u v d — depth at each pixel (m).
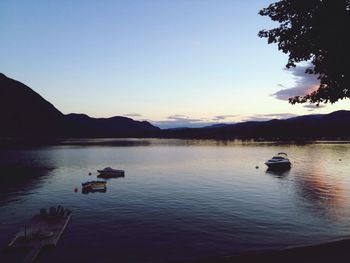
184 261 9.12
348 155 154.00
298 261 8.77
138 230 37.59
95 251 31.12
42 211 41.53
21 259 29.06
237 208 48.03
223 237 34.88
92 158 147.12
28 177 85.62
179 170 101.19
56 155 163.00
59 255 30.14
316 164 115.31
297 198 55.78
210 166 113.00
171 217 43.06
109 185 71.62
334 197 56.78
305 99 12.38
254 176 85.81
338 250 9.27
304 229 37.81
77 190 64.81
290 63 12.23
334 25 10.04
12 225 39.66
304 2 10.80
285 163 100.56
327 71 11.01
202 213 45.12
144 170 101.56
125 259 29.19
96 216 44.16
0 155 160.25
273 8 12.01
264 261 8.85
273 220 41.53
